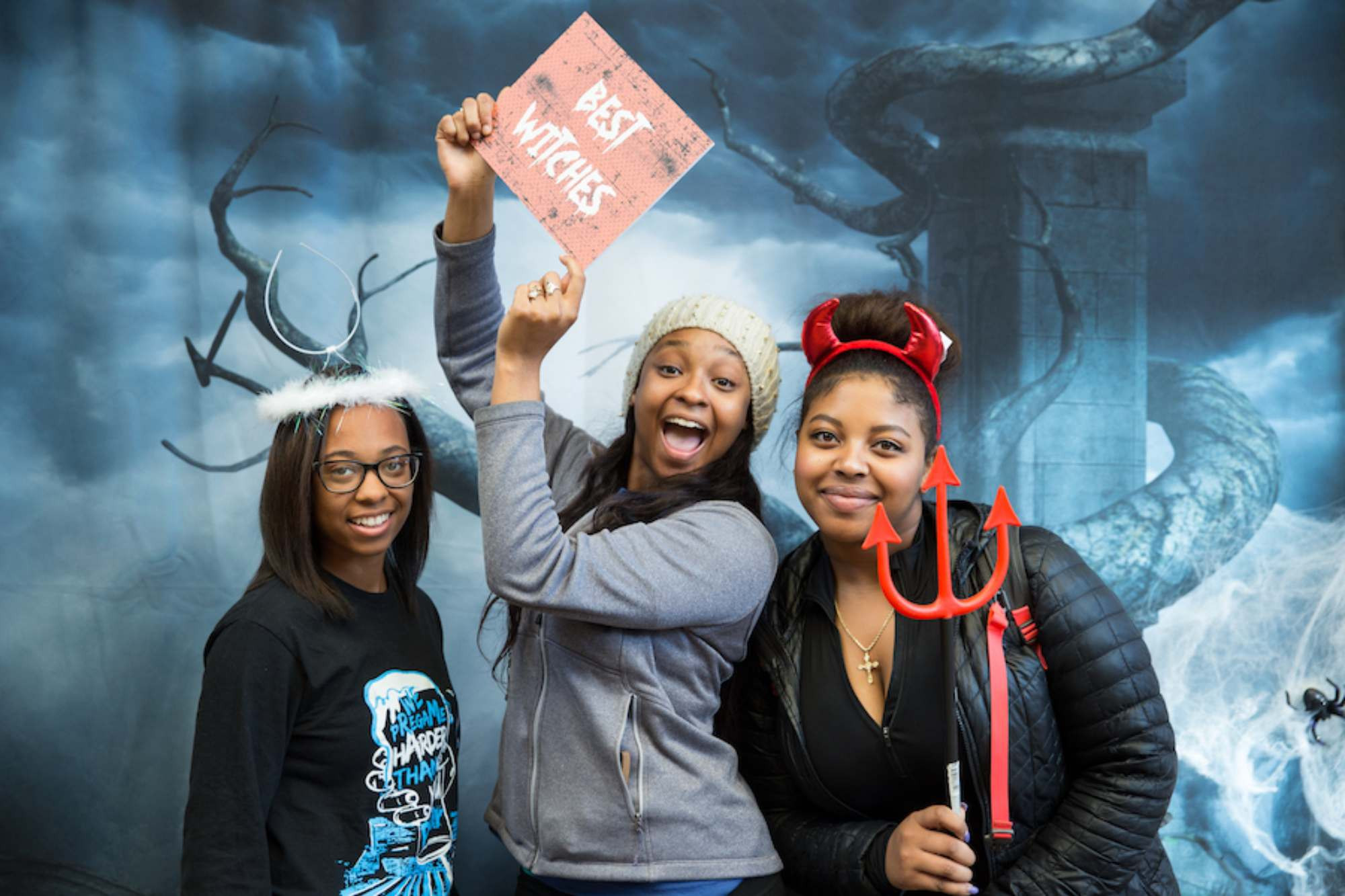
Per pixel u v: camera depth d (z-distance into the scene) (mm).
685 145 1192
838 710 1314
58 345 2041
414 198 2076
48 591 2033
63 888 2008
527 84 1246
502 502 1113
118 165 2049
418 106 2074
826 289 2084
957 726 1222
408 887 1261
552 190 1220
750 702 1404
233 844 1134
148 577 2043
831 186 2088
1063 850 1224
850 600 1341
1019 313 2059
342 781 1222
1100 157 2072
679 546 1193
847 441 1230
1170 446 2057
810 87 2090
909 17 2076
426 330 2080
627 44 2084
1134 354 2064
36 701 2023
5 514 2031
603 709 1206
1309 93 2072
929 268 2072
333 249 2072
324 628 1245
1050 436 2049
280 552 1258
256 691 1168
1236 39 2074
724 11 2088
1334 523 2035
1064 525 2043
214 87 2061
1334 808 1994
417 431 1389
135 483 2049
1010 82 2062
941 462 1096
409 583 1415
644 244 2084
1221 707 2018
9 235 2039
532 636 1290
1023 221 2059
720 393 1326
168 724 2029
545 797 1231
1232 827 2004
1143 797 1217
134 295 2051
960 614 1147
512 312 1145
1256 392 2062
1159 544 2033
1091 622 1240
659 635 1223
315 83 2074
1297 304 2068
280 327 2055
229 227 2059
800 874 1341
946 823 1167
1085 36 2072
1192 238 2078
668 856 1188
